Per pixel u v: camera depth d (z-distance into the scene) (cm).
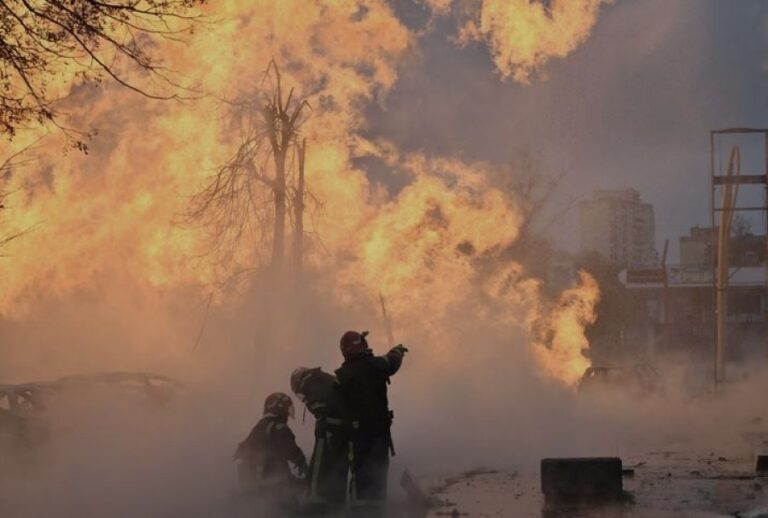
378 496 1007
